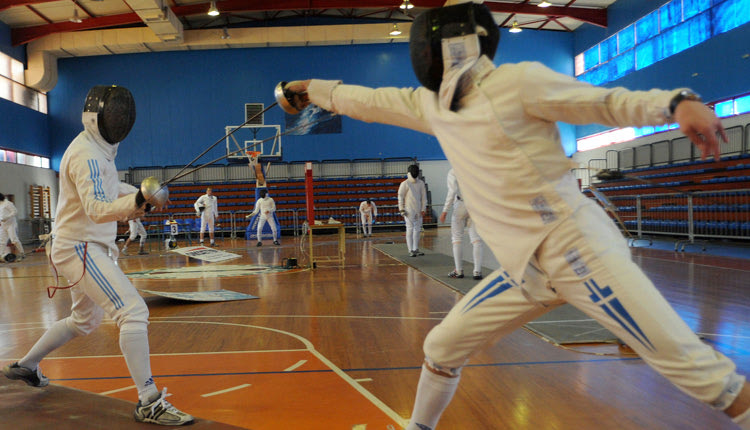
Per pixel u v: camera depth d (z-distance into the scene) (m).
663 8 16.08
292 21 21.70
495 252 1.43
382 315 4.57
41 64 19.77
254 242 16.22
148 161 21.41
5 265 10.98
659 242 11.48
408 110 1.61
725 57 13.74
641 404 2.33
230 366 3.10
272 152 21.62
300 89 1.88
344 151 21.80
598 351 3.18
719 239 11.62
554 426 2.11
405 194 9.67
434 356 1.63
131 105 2.42
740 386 1.19
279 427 2.14
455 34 1.36
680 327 1.23
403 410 2.32
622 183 15.56
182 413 2.15
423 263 8.49
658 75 16.44
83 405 2.37
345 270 8.12
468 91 1.39
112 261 2.38
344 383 2.73
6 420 2.17
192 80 21.50
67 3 17.27
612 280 1.24
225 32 20.19
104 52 20.86
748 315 4.08
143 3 15.78
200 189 20.91
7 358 3.46
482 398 2.44
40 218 19.05
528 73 1.28
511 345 3.36
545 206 1.30
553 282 1.37
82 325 2.50
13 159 18.73
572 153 20.89
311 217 8.50
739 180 11.48
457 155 1.44
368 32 20.88
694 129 1.04
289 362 3.16
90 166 2.23
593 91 1.22
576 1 18.72
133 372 2.18
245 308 5.12
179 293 6.03
